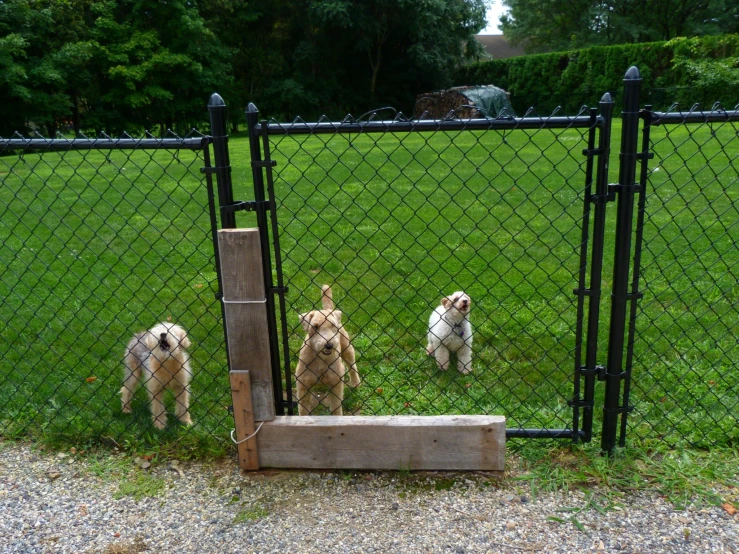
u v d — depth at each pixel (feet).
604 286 17.67
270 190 8.54
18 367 13.50
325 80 123.65
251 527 7.79
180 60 98.84
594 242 8.38
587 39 132.57
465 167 41.06
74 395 12.08
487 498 8.22
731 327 13.57
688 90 76.43
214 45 108.58
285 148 50.80
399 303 17.01
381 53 125.59
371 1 114.42
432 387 12.49
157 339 10.93
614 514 7.84
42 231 26.30
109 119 96.32
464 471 8.73
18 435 10.19
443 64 123.44
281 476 8.84
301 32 124.16
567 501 8.13
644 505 8.01
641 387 11.71
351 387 12.48
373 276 19.51
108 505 8.31
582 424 9.53
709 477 8.55
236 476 8.89
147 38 97.09
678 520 7.69
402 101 130.62
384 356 13.51
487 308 16.63
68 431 10.23
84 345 14.78
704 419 10.24
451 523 7.75
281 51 125.08
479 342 14.61
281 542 7.50
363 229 25.23
